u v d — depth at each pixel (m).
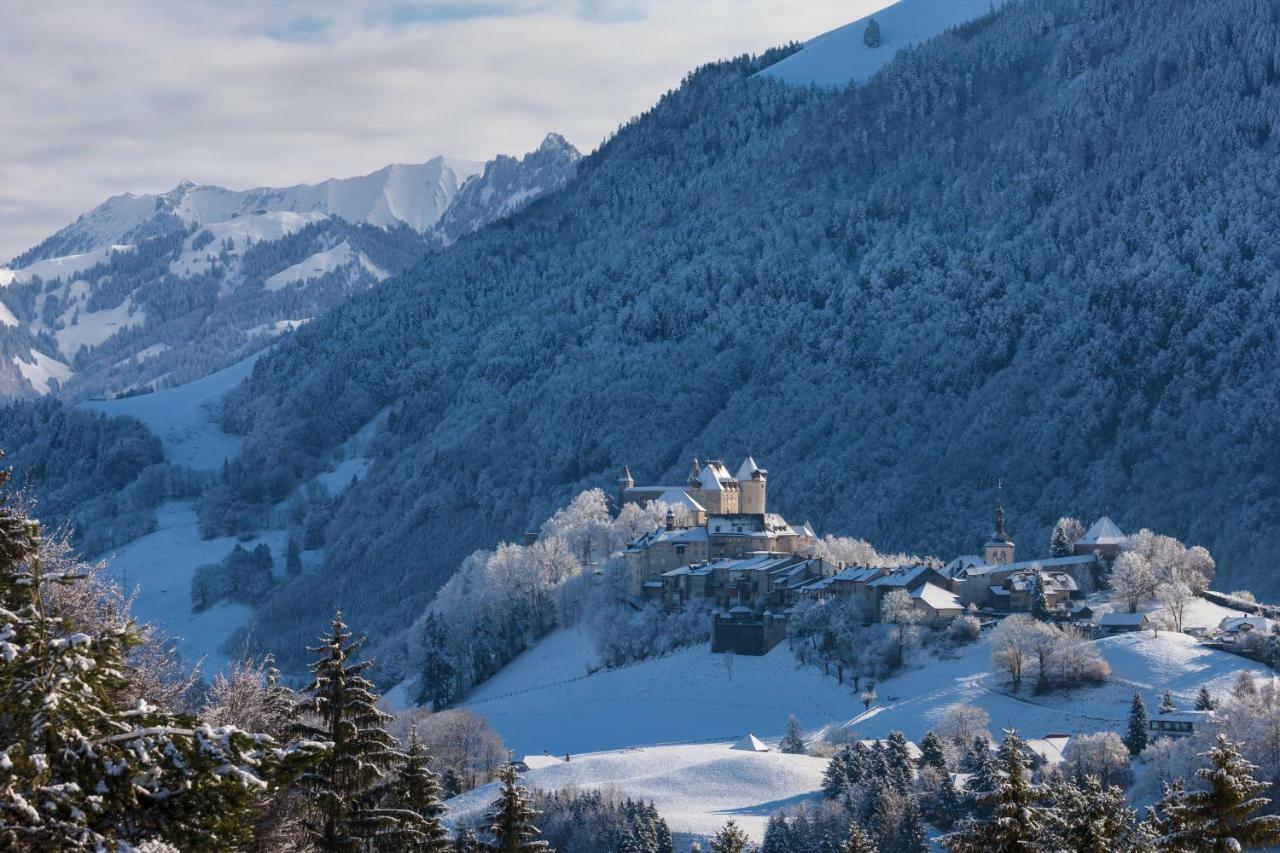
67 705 65.81
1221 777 123.62
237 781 66.00
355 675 121.44
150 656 106.12
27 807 61.88
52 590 92.25
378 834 120.12
